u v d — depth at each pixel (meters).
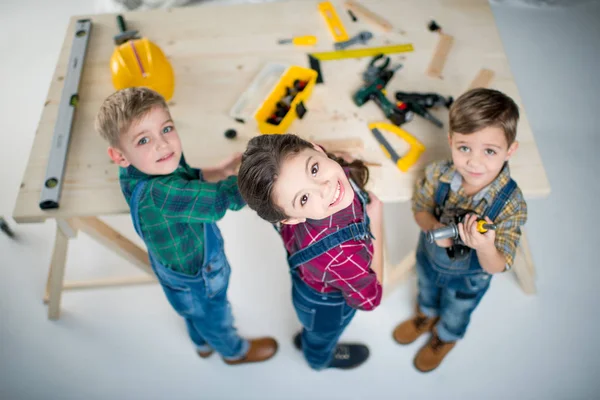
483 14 1.82
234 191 1.26
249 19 1.85
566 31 2.76
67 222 1.61
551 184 2.31
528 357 1.96
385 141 1.56
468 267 1.48
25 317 2.08
